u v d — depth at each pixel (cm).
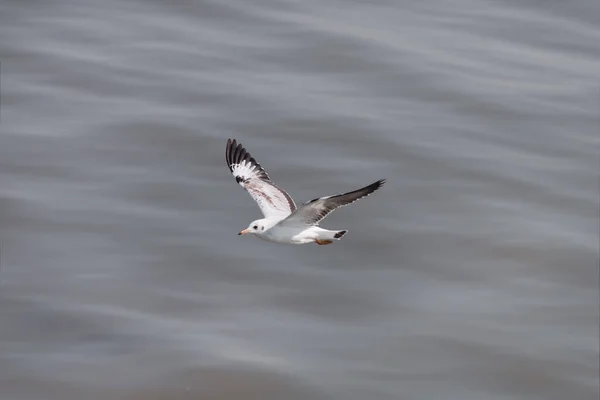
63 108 3788
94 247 3131
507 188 3406
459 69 4009
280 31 4266
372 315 2898
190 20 4388
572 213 3303
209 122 3700
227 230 3212
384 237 3198
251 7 4466
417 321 2881
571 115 3769
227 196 3362
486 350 2784
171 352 2747
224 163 3512
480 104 3809
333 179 3422
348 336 2827
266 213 2173
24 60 4066
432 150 3569
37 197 3331
